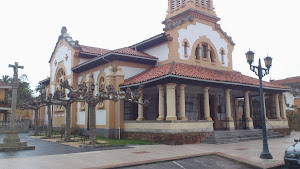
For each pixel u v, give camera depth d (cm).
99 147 1597
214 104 2589
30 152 1401
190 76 1828
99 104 2298
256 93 2602
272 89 2527
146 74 2103
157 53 2350
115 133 2127
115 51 2109
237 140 1977
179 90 1898
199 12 2367
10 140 1508
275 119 2572
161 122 1822
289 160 1054
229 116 2166
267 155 1260
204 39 2402
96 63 2388
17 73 1603
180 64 2145
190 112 2372
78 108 2681
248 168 1140
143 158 1223
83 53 2719
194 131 1850
